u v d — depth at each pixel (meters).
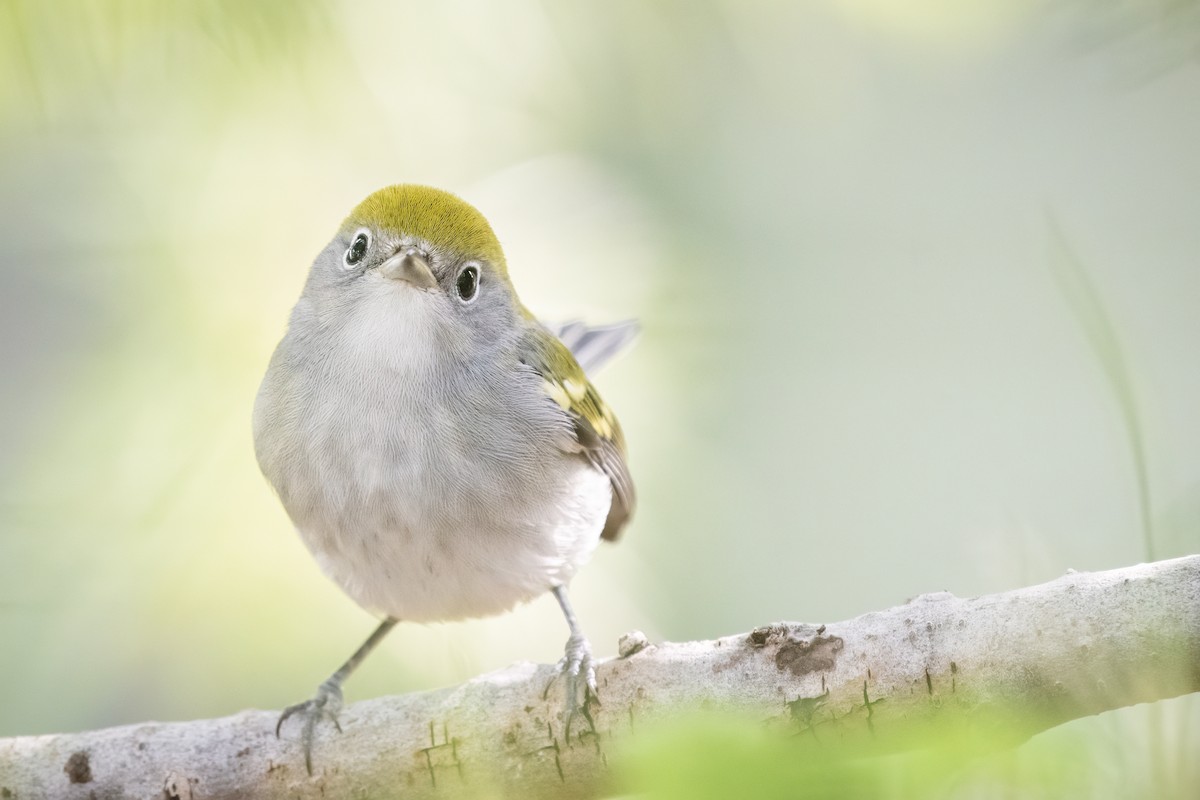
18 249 2.37
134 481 2.36
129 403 2.36
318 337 2.33
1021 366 2.46
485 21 2.38
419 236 2.33
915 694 2.29
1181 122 2.46
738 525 2.42
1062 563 2.29
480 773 2.30
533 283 2.38
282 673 2.35
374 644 2.33
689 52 2.42
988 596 2.29
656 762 2.07
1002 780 2.24
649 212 2.41
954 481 2.46
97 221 2.37
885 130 2.47
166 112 2.37
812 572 2.44
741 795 2.03
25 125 2.36
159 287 2.37
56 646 2.35
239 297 2.37
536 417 2.33
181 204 2.37
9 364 2.37
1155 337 2.45
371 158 2.37
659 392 2.38
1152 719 2.26
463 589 2.33
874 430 2.46
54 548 2.35
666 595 2.37
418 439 2.32
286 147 2.37
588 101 2.40
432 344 2.33
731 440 2.43
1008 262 2.47
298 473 2.32
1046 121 2.47
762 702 2.29
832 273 2.47
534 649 2.35
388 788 2.30
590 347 2.37
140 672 2.35
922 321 2.47
